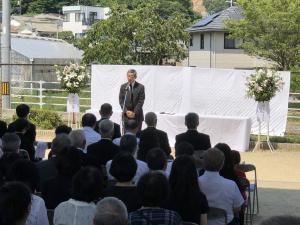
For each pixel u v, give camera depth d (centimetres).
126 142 711
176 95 1908
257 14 3356
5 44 2262
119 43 3688
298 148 1658
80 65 1772
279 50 3328
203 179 590
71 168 541
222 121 1609
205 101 1878
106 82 1942
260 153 1593
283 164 1447
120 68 1927
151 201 420
